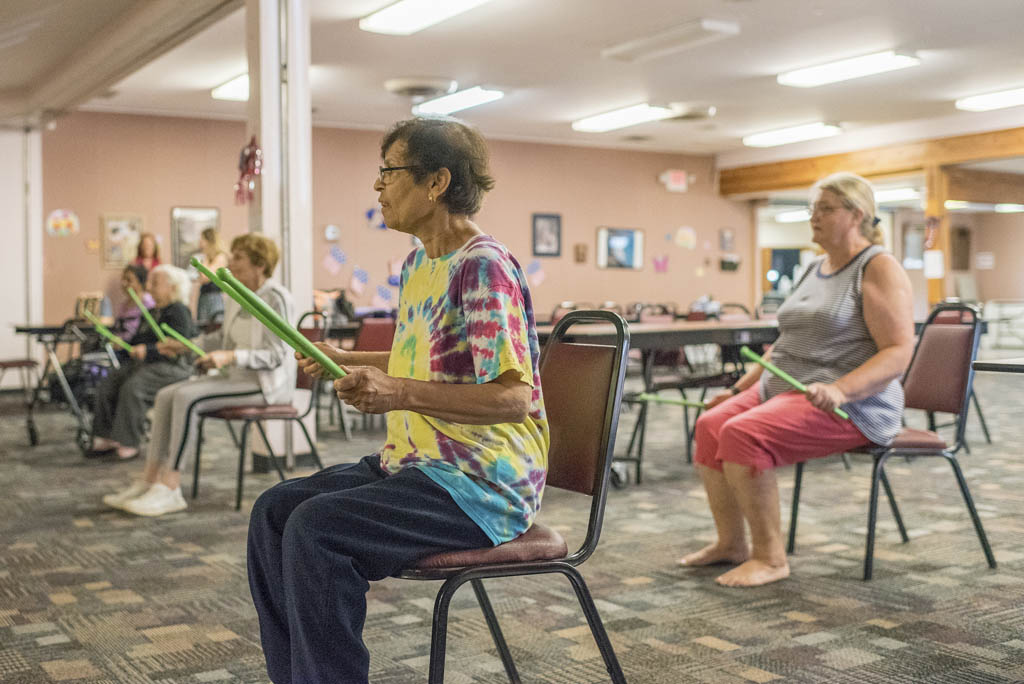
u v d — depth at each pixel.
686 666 2.35
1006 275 18.27
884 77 8.95
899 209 17.23
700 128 11.69
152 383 5.58
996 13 6.93
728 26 7.13
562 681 2.26
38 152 9.76
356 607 1.57
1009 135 10.49
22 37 7.23
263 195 5.09
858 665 2.34
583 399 1.84
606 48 7.85
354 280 11.38
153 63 8.14
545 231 12.60
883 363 2.88
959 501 4.23
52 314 9.88
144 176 10.21
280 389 4.24
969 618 2.69
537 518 4.04
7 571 3.28
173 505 4.20
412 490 1.62
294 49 5.14
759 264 14.35
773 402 3.02
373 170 11.48
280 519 1.71
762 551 3.07
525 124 11.43
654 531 3.79
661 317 8.31
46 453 5.88
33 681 2.29
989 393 8.85
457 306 1.64
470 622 2.71
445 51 7.96
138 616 2.79
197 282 10.41
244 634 2.62
